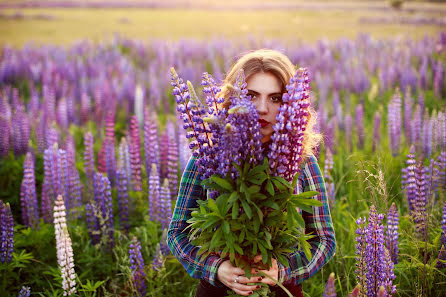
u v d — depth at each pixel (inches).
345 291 135.3
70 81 433.4
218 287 87.3
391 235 123.0
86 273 145.4
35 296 144.2
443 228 125.6
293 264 84.2
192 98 77.5
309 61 514.3
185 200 92.5
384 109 323.6
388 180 152.1
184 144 204.4
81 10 1282.0
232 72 88.4
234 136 71.1
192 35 876.0
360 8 1362.0
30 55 558.3
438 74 362.6
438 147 212.1
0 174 215.8
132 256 135.8
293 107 74.9
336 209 164.9
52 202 177.5
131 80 378.3
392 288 98.5
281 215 77.2
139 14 1237.7
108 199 163.0
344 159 211.0
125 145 194.1
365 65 494.0
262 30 933.8
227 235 74.9
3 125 245.3
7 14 1111.0
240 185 73.9
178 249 89.0
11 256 142.6
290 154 76.7
